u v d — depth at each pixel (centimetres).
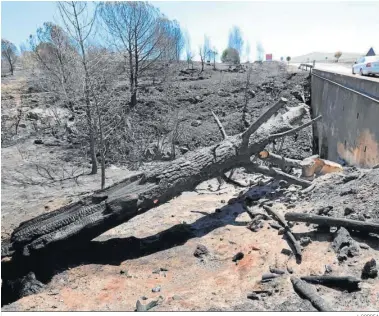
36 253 588
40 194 1200
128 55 2578
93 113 1377
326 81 1889
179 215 846
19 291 566
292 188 888
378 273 451
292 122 1026
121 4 2333
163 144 1825
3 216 991
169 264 608
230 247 635
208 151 779
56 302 513
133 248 676
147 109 2288
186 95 2548
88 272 602
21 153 1708
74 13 1373
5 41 3238
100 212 637
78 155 1714
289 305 418
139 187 689
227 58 4328
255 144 835
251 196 880
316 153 1981
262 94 2584
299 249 543
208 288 504
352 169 858
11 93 2559
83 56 1215
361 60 1683
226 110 2355
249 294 459
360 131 1214
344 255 501
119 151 1675
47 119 2088
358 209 621
